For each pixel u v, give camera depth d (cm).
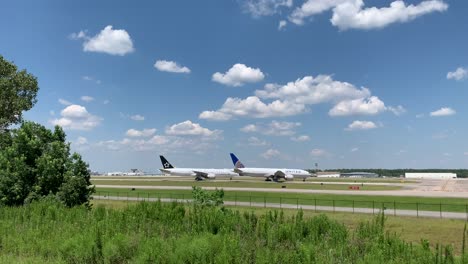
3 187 3762
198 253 1764
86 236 2059
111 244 1916
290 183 13712
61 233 2355
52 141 4222
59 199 3769
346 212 4919
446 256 1766
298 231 2356
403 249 1875
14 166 3866
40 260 1884
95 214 2962
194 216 2719
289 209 5278
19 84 5853
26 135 4016
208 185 11844
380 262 1708
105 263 1880
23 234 2369
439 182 16812
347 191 9081
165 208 2952
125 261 1903
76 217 2866
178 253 1783
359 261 1752
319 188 10400
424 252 1802
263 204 5981
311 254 1811
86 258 1922
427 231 3528
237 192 8519
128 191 8775
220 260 1689
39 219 2762
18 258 1934
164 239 2238
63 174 3956
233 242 1888
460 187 11712
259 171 15575
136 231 2444
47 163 3872
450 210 5197
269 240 2183
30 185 3891
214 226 2498
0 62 5759
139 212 2855
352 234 2427
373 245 1953
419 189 10444
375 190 9700
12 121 5762
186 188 9994
